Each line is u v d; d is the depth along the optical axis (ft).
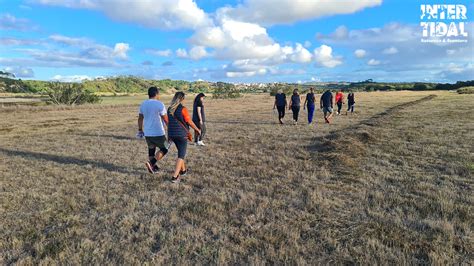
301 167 23.38
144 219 14.48
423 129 41.88
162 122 21.59
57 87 168.45
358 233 12.42
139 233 13.04
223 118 70.64
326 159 25.58
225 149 31.65
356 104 108.78
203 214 14.73
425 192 17.01
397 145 31.12
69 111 110.52
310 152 28.91
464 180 19.13
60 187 19.42
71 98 169.78
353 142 31.27
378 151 28.40
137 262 10.65
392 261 10.44
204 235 12.78
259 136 40.01
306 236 12.46
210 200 16.60
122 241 12.31
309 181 19.66
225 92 262.26
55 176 22.08
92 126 60.34
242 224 13.66
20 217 14.90
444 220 13.19
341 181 19.60
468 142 31.83
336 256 10.80
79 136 44.29
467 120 51.85
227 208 15.47
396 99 138.51
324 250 11.30
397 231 12.37
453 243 11.34
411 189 17.79
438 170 21.71
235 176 21.42
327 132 42.04
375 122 51.24
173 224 13.88
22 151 32.58
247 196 16.94
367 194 16.98
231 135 41.78
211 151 30.60
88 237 12.76
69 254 11.30
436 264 10.04
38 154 30.45
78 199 17.33
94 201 16.75
